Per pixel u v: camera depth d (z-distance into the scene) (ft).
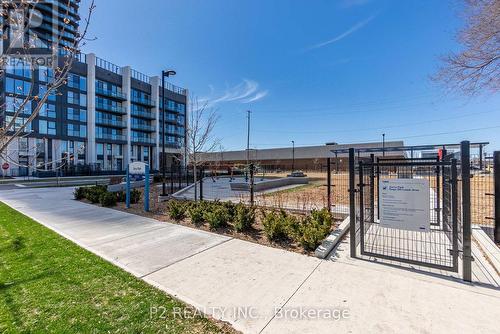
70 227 22.68
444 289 11.24
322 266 13.84
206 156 110.22
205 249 16.56
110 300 10.59
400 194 14.24
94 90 149.89
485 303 10.11
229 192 47.26
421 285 11.62
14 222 25.40
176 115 201.67
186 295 10.99
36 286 11.84
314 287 11.57
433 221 22.81
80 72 144.97
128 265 14.11
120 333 8.64
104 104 157.89
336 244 17.21
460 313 9.50
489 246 15.67
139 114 176.76
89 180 100.17
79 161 142.61
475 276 12.41
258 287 11.63
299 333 8.60
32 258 15.42
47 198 44.11
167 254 15.75
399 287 11.46
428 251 15.67
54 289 11.54
